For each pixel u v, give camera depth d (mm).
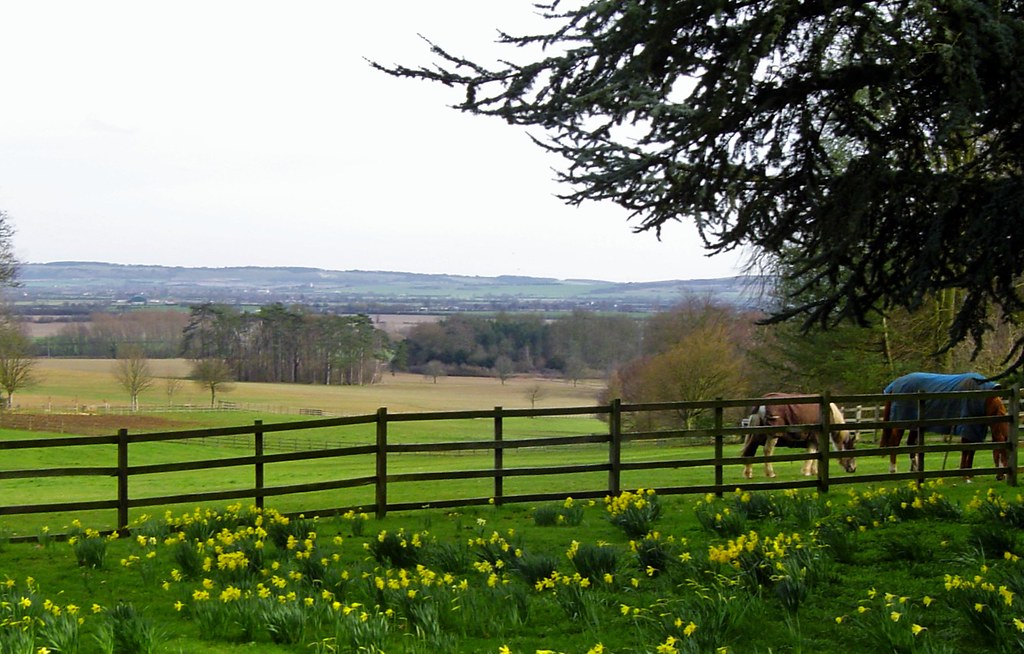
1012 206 7547
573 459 31375
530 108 8336
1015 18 7520
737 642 6707
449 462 32312
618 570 8500
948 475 14117
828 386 36781
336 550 10344
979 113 7211
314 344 81688
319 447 49875
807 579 7980
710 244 8852
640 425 50844
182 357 82250
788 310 9164
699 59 8062
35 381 65188
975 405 14875
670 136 7875
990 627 6363
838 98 8500
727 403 13695
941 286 8242
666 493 13633
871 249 8820
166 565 9758
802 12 7965
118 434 11969
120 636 6586
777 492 13812
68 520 14891
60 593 8672
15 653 5828
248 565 8852
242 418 62375
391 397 73688
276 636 6902
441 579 8211
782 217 8883
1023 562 8094
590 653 5934
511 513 12898
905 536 9812
